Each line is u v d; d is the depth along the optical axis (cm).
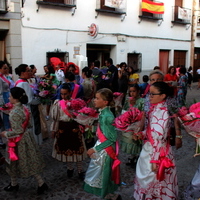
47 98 522
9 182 395
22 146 336
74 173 423
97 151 287
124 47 1397
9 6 945
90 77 555
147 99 304
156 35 1585
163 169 262
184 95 751
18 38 988
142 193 279
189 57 1900
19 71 460
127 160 474
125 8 1354
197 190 279
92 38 1236
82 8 1177
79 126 379
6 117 496
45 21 1062
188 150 527
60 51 1123
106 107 297
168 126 267
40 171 351
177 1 1709
